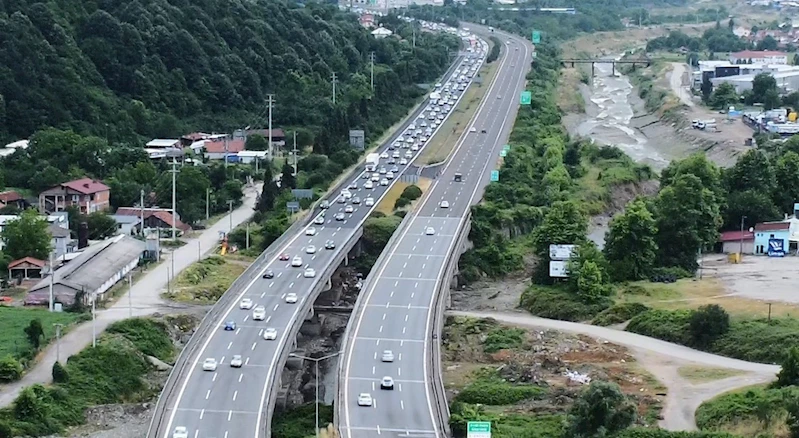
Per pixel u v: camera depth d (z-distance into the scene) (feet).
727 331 616.39
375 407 497.87
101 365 570.87
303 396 568.82
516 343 629.51
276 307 638.94
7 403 517.14
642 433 456.04
